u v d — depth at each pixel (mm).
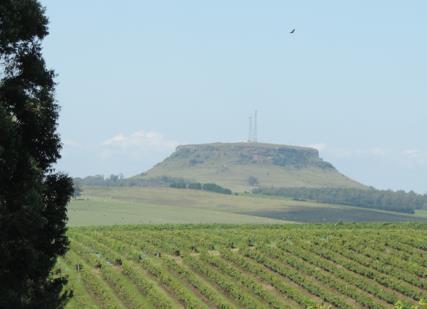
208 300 147750
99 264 179500
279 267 173000
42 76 83750
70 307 133375
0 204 72938
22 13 80375
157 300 140000
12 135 74438
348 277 164750
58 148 86188
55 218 86188
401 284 158500
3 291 76188
